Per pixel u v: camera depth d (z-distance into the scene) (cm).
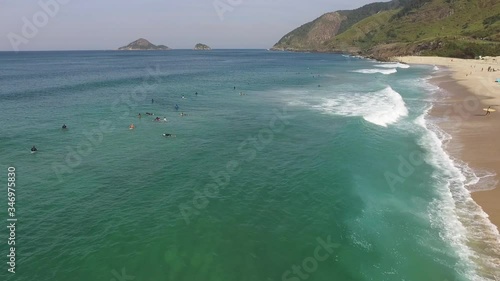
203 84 6900
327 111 4134
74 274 1361
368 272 1356
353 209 1823
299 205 1881
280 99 5066
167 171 2370
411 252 1472
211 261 1434
